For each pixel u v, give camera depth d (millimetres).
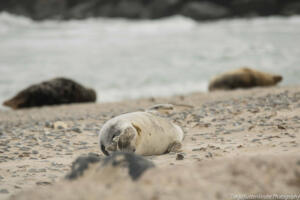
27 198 10930
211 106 41125
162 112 37750
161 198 9609
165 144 23531
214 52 121062
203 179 10352
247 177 10352
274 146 22359
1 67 100125
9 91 74625
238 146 23469
